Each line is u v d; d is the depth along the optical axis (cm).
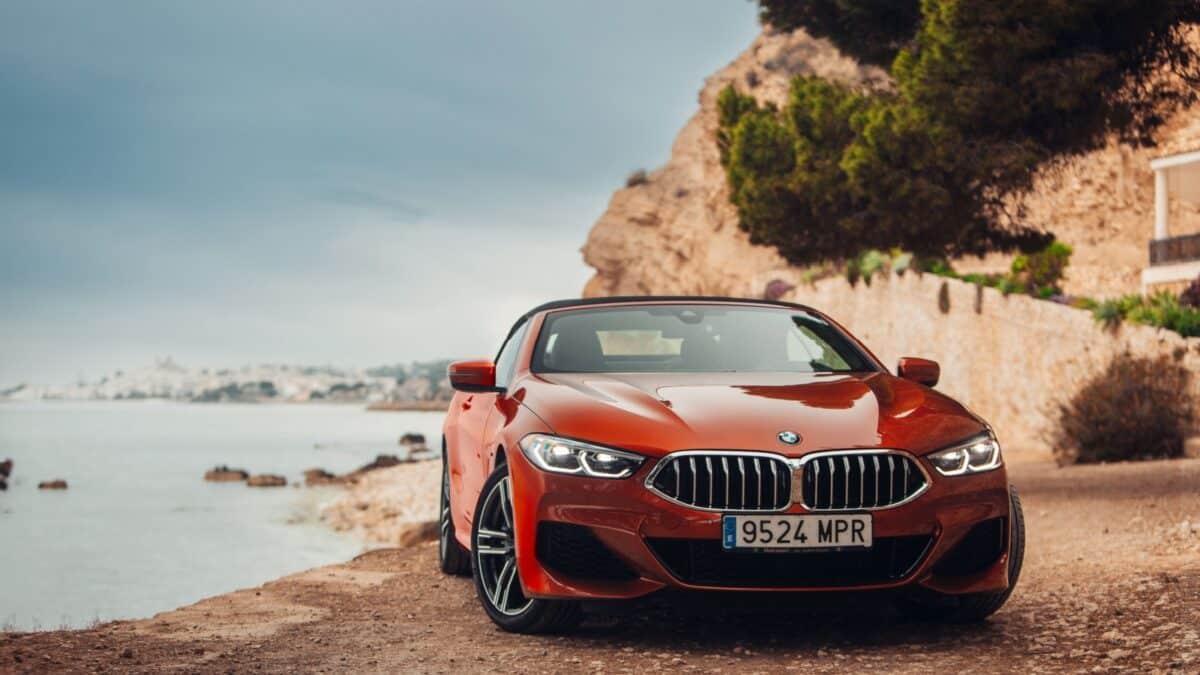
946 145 1619
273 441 10094
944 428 498
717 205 6238
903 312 2803
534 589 494
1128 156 4316
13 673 465
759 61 6575
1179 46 1472
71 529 3023
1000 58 1473
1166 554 796
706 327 625
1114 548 862
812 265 3234
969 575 495
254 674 463
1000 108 1504
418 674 458
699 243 6306
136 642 545
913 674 443
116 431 13788
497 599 541
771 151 2819
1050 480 1532
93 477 5225
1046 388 2273
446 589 727
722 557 471
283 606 677
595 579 484
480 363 612
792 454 471
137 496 4144
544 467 493
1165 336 1978
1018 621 551
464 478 677
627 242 6788
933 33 1568
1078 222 4372
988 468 495
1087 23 1445
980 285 2503
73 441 10256
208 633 574
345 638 548
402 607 656
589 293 6869
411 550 998
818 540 467
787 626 547
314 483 4616
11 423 18588
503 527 542
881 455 477
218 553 2402
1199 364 1870
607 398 521
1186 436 1798
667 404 507
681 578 471
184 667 479
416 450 7719
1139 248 4219
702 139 6544
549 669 461
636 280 6688
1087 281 3759
